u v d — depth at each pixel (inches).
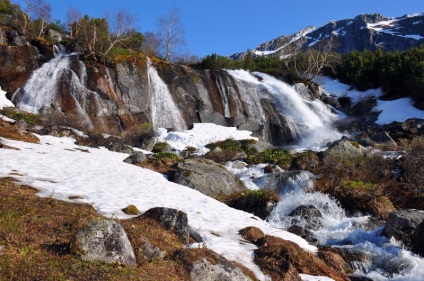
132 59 1213.1
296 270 246.1
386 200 487.5
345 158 666.8
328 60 1903.3
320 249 335.3
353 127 1284.4
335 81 1804.9
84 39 1434.5
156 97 1209.4
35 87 1032.2
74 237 186.7
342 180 553.9
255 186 570.6
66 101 1026.1
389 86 1544.0
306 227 427.5
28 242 193.6
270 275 231.0
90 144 765.9
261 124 1278.3
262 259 247.4
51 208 264.4
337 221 446.9
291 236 351.3
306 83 1579.7
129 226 241.0
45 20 1453.0
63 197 316.8
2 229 202.2
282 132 1314.0
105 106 1073.5
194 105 1266.0
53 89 1036.5
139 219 264.4
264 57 2037.4
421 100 1384.1
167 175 576.1
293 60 1899.6
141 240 211.8
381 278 297.6
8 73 1026.1
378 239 380.5
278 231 358.6
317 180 552.4
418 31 5905.5
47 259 176.7
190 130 1093.8
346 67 1777.8
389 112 1347.2
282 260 248.2
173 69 1318.9
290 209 466.6
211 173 559.5
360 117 1390.3
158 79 1250.0
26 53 1084.5
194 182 532.7
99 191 370.3
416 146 611.2
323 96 1572.3
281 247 271.4
